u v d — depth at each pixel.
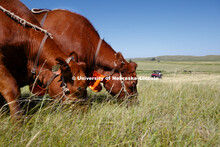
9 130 2.43
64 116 3.13
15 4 3.24
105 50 4.76
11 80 2.89
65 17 4.33
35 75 3.48
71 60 3.24
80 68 3.26
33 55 3.36
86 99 3.93
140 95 5.47
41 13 4.44
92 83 4.74
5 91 2.81
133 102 4.69
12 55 3.10
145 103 4.43
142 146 2.59
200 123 3.64
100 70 4.82
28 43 3.28
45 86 3.50
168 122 3.25
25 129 2.56
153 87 7.04
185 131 3.04
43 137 2.48
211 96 5.70
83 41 4.34
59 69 3.21
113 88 4.85
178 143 2.65
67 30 4.23
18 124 2.75
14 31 3.08
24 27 3.24
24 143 2.26
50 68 3.37
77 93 3.35
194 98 5.38
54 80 3.34
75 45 4.21
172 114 4.20
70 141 2.54
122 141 2.69
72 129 2.80
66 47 4.19
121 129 2.93
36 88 3.67
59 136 2.59
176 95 5.57
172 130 3.06
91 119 3.17
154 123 3.23
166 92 6.38
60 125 2.79
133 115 3.39
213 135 2.88
